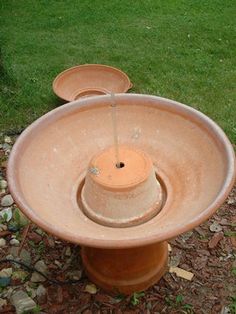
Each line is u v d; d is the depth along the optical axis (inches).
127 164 27.6
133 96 30.6
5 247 36.3
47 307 32.1
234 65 58.5
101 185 26.7
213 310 31.8
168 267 34.4
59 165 29.5
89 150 30.7
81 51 62.4
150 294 32.6
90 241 22.8
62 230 23.4
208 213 23.6
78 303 32.3
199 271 34.3
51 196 27.6
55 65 59.1
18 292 32.8
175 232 22.8
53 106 52.0
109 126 31.1
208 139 28.3
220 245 36.1
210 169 27.4
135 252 30.5
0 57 53.6
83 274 34.0
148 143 30.7
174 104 29.9
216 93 53.4
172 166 29.7
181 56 60.6
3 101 51.6
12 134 48.2
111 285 32.1
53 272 34.3
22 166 27.1
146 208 27.5
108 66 53.4
